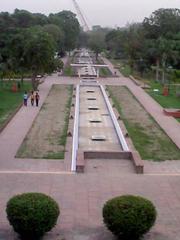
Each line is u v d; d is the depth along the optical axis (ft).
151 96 219.00
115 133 138.51
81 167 93.50
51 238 61.31
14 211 57.88
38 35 230.48
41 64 229.25
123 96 217.56
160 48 301.63
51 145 118.73
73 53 638.53
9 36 259.19
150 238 61.82
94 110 180.14
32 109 173.78
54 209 59.11
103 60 504.84
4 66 234.38
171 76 293.84
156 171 98.73
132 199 59.41
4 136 127.75
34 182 86.22
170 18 377.71
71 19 573.33
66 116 160.86
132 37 358.64
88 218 68.74
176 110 169.37
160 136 133.49
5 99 197.77
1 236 61.57
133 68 345.10
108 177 90.68
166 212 72.13
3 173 91.35
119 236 59.57
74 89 239.71
